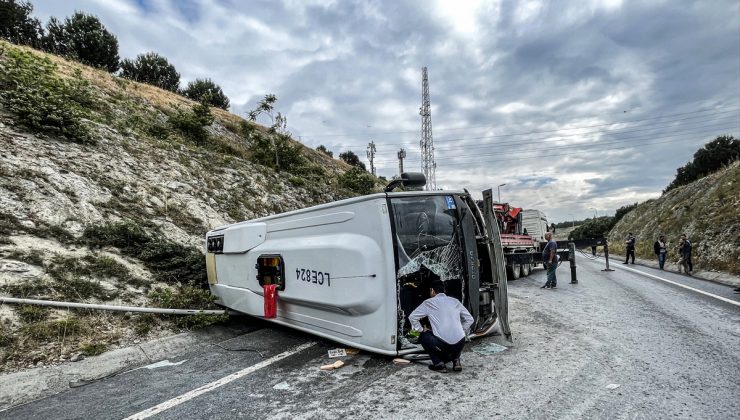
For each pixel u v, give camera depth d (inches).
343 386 167.5
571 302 352.8
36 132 430.6
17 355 193.8
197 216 470.9
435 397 152.9
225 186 604.7
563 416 133.2
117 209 387.5
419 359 195.6
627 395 148.3
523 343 222.8
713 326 250.2
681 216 978.7
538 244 727.1
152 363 209.2
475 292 220.8
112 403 157.2
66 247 295.3
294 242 237.5
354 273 195.5
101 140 505.0
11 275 242.4
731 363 179.8
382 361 197.2
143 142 586.6
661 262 681.6
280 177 790.5
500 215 654.5
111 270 290.4
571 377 168.7
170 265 327.6
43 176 357.7
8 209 298.7
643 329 247.0
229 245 292.2
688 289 417.1
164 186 489.7
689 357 189.9
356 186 1131.3
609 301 353.4
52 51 1064.2
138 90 907.4
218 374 187.3
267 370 190.7
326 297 209.9
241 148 903.7
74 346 211.5
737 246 586.2
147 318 253.8
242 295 276.2
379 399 153.0
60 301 238.8
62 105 467.5
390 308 191.0
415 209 205.3
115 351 213.5
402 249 196.1
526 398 148.7
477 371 180.2
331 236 213.6
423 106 2096.5
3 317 212.1
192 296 293.6
